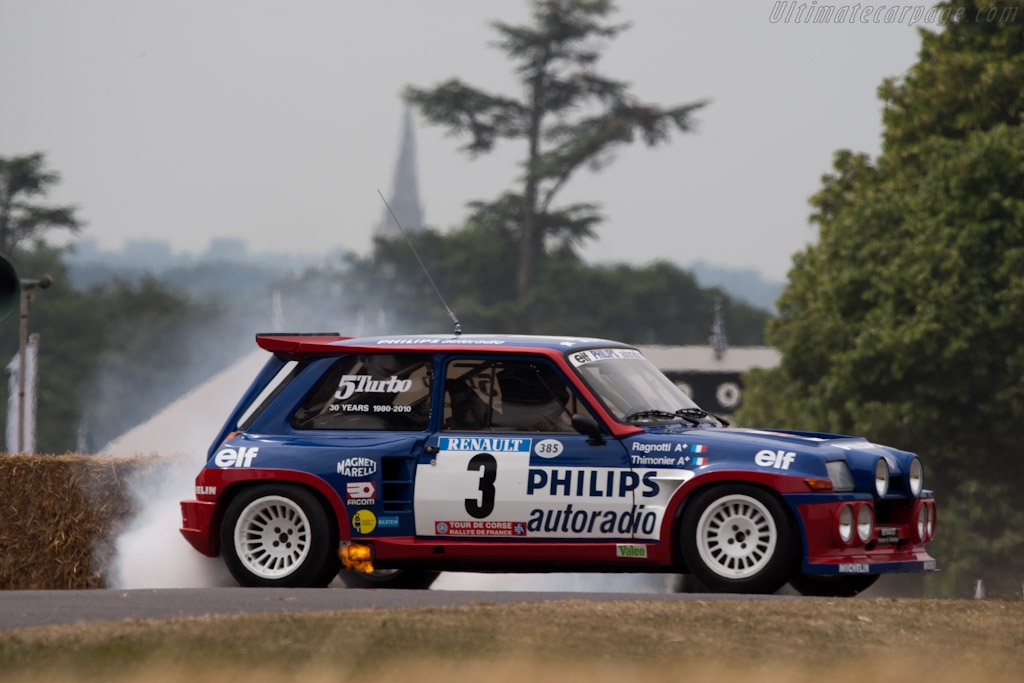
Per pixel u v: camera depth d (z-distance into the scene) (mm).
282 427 37469
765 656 24625
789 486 33812
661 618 27344
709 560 34344
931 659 24859
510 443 35875
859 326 123312
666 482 34781
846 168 149875
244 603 30938
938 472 118812
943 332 112062
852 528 34250
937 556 117312
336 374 37688
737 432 36094
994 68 122438
